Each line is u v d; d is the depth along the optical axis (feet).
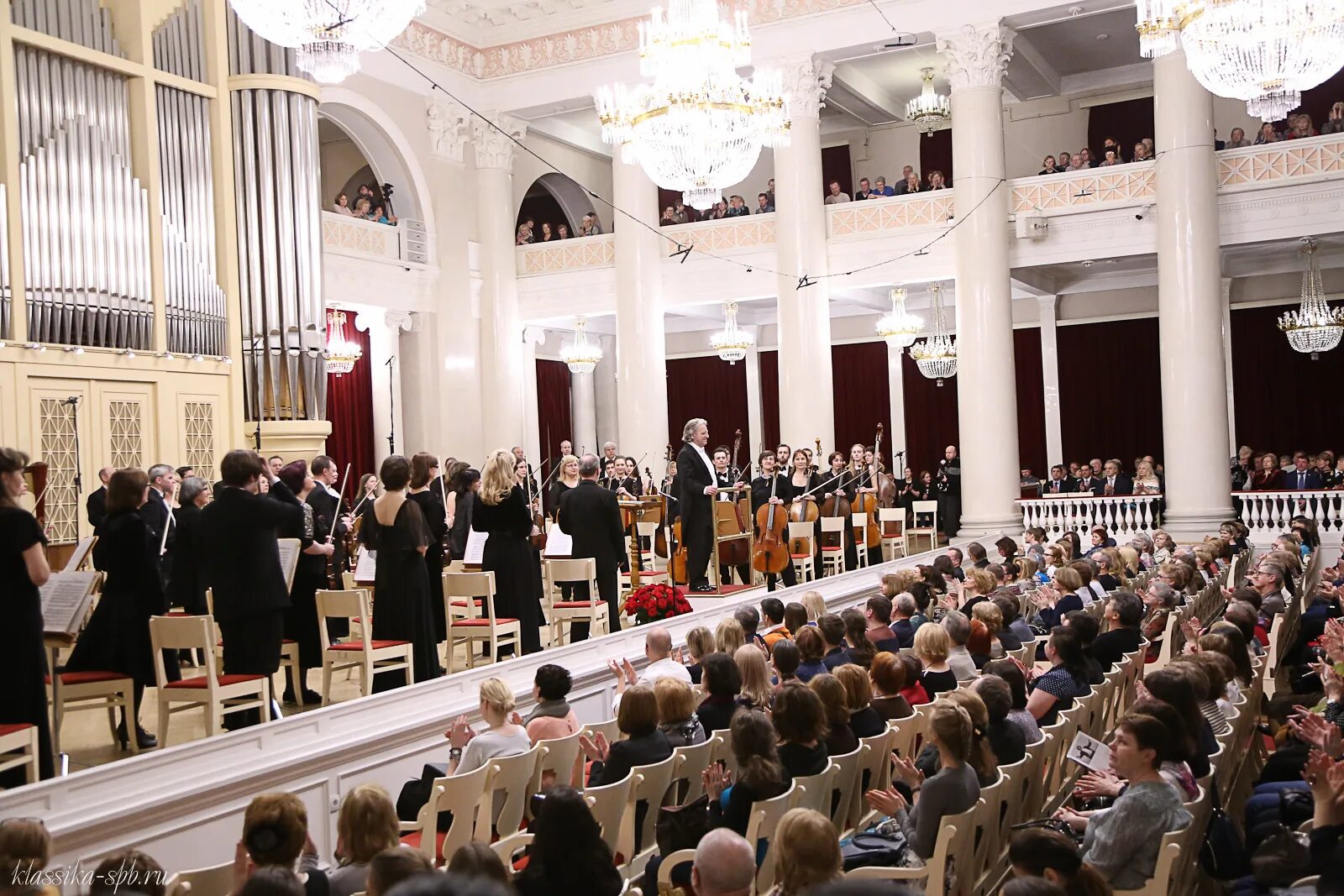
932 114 69.82
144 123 40.34
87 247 38.06
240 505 22.85
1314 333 62.85
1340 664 20.08
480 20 69.36
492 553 30.32
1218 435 55.11
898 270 63.10
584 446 86.74
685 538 41.91
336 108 62.23
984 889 16.02
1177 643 29.25
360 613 25.25
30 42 36.52
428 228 67.05
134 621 22.43
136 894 10.21
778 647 21.04
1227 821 16.34
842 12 61.67
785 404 63.46
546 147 78.74
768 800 15.08
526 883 11.83
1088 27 65.31
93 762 21.89
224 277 43.60
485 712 18.37
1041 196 60.34
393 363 67.00
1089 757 16.81
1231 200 56.70
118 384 39.24
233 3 25.54
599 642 27.45
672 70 36.09
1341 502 54.29
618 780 17.04
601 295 70.03
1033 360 78.95
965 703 16.42
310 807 18.90
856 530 51.21
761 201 69.15
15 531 17.95
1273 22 30.37
